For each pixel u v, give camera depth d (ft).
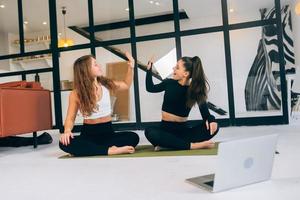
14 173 6.99
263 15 15.64
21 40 19.97
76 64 8.86
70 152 8.66
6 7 20.49
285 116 14.83
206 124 8.62
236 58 16.06
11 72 19.83
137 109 17.29
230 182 4.58
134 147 9.29
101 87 9.04
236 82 16.08
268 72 15.62
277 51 15.38
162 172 6.07
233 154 4.50
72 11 19.22
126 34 18.04
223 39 16.16
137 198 4.50
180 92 8.66
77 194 4.92
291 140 9.25
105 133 8.98
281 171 5.56
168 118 8.80
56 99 18.75
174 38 16.85
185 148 8.49
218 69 16.28
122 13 18.10
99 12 18.44
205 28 16.37
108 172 6.40
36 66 19.92
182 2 16.72
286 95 14.96
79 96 8.79
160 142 8.54
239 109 15.97
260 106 15.71
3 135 9.91
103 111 8.96
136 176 5.87
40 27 20.36
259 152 4.75
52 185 5.63
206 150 8.26
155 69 16.58
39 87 12.28
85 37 19.04
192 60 8.64
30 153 10.22
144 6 17.56
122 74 17.63
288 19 24.48
